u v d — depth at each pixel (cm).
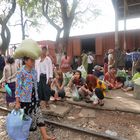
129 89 650
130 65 848
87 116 459
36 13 1486
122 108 463
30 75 313
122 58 843
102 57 1223
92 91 510
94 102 485
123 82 689
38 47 322
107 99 550
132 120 428
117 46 862
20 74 312
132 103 505
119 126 411
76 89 530
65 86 668
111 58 822
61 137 388
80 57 1238
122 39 1168
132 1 914
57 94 532
